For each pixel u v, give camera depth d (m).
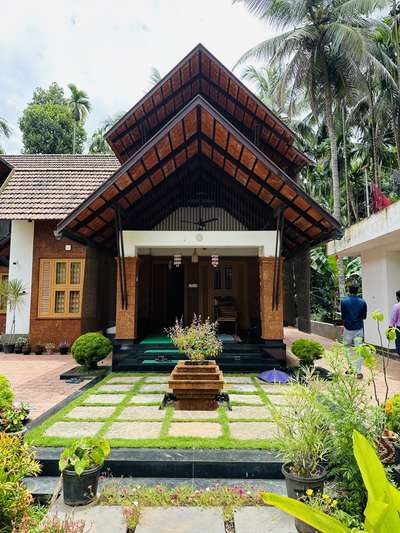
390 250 10.25
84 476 3.08
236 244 8.47
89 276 9.83
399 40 14.20
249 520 2.91
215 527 2.82
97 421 4.68
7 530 2.59
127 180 7.36
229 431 4.35
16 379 7.46
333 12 13.82
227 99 9.78
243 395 5.95
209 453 3.81
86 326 9.60
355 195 24.97
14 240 11.62
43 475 3.64
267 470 3.61
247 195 8.97
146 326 11.52
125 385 6.64
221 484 3.50
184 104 10.19
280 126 9.32
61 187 12.52
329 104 14.51
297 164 10.63
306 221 8.09
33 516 2.88
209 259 11.67
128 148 10.47
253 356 8.23
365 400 3.30
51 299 11.27
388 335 3.73
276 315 8.32
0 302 12.06
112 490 3.28
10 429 4.08
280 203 7.86
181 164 8.77
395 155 20.80
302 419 3.14
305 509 1.75
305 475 3.02
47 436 4.13
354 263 20.95
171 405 5.47
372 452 1.89
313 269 22.91
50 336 11.14
